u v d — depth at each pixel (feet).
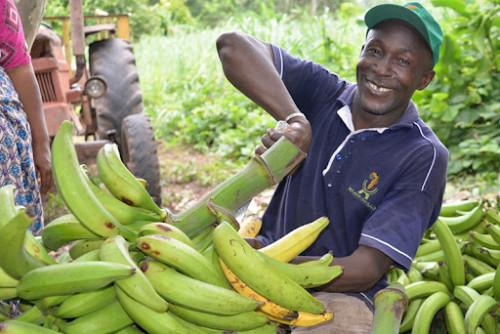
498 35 24.07
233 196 6.17
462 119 23.06
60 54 18.26
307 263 5.93
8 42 8.97
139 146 17.34
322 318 5.98
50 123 16.93
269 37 37.17
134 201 5.85
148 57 44.70
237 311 5.19
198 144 30.30
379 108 8.23
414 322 9.30
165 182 25.40
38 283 5.00
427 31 7.93
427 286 9.66
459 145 22.20
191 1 102.32
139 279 5.02
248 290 5.72
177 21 79.30
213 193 6.16
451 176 21.90
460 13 23.85
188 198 23.35
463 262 9.71
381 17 8.06
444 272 9.73
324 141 8.84
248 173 6.25
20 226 4.85
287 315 5.78
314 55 33.63
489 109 23.03
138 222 5.91
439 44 8.17
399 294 6.78
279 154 6.37
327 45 32.65
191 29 58.08
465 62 23.85
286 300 5.50
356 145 8.46
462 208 11.41
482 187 20.03
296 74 9.05
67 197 5.59
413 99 24.30
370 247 7.59
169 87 40.50
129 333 5.61
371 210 8.37
